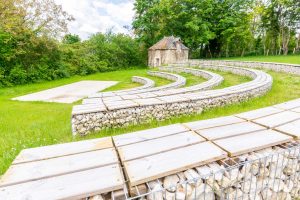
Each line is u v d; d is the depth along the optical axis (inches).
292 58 935.7
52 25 776.3
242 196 90.7
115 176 75.2
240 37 1443.2
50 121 231.5
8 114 280.4
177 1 1368.1
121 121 210.8
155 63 1321.4
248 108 247.1
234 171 86.0
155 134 111.6
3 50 692.1
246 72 532.7
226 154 89.7
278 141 102.3
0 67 692.7
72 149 95.7
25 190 68.1
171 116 232.7
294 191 108.5
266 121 130.1
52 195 66.1
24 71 737.6
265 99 286.4
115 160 85.4
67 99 407.8
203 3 1341.0
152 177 75.6
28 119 249.9
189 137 106.8
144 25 1378.0
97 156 88.8
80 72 999.6
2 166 127.4
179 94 276.4
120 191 71.9
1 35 675.4
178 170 80.2
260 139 104.1
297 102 181.5
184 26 1373.0
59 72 869.2
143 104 218.2
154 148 95.6
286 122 127.9
